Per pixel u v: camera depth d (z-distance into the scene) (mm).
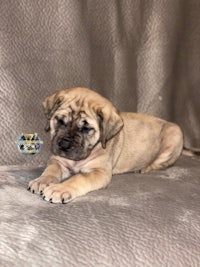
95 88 594
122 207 418
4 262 323
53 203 421
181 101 677
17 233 353
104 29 597
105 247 357
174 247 377
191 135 682
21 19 527
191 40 675
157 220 402
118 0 606
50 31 548
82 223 379
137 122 600
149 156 599
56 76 558
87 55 580
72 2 560
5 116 522
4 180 475
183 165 611
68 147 489
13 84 524
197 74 683
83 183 455
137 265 355
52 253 339
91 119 502
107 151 532
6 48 518
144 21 636
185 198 458
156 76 652
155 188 485
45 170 498
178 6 658
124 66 620
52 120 510
